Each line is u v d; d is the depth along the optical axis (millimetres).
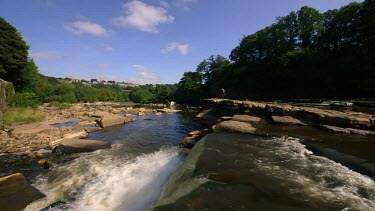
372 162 5832
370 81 25422
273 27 52594
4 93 24906
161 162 10219
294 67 41125
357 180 4820
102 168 9656
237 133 10719
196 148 8820
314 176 5051
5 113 23344
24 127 19828
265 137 9672
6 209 6332
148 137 17219
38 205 6547
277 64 46531
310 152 7172
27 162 10820
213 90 69250
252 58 60812
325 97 34156
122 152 12562
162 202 4082
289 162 6141
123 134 18547
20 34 41125
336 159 6305
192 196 4051
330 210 3545
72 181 8328
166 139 16422
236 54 67812
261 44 55250
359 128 9633
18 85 40062
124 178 8398
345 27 36562
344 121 10094
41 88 59781
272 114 13453
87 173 9117
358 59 30266
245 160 6387
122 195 7027
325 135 9117
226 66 69500
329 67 34094
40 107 41812
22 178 8445
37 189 7684
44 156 11867
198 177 5086
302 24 47500
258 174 5191
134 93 125375
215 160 6402
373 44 30531
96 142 13977
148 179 8180
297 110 12477
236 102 17312
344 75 31359
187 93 86938
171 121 27672
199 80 93500
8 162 10820
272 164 5984
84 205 6504
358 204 3762
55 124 24531
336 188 4418
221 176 5070
